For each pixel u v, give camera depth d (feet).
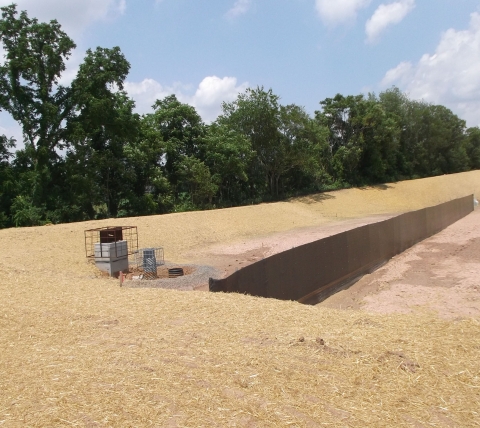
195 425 12.38
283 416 13.06
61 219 110.32
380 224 67.51
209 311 24.66
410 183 196.95
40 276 39.04
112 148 126.21
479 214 140.46
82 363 16.87
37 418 12.62
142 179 134.31
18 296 29.07
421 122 223.51
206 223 99.86
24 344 19.48
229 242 89.76
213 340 19.45
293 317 23.44
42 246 66.85
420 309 42.24
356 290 53.67
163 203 129.39
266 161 160.45
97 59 119.85
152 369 16.11
